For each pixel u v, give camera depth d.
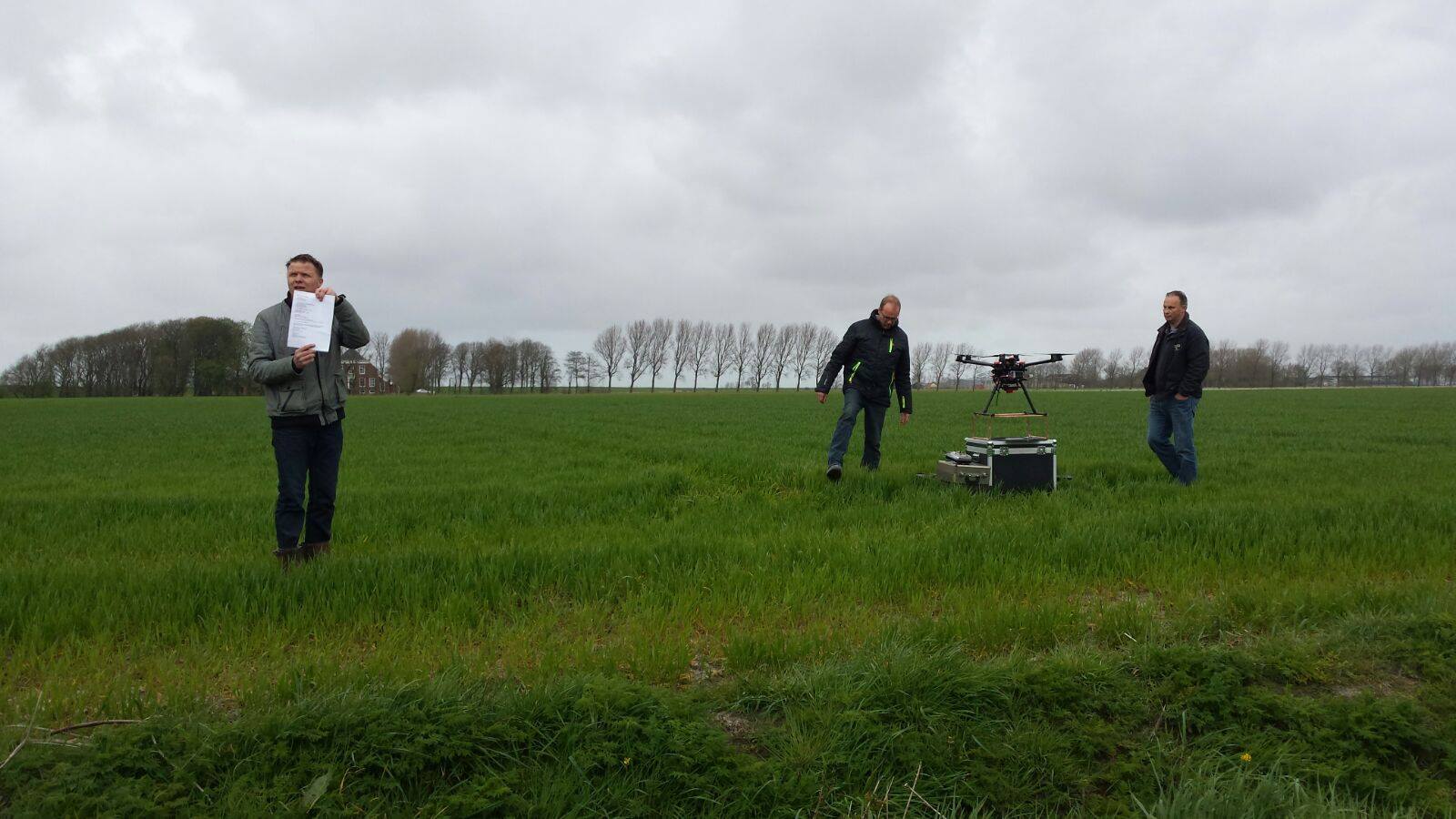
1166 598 5.20
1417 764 3.18
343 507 8.81
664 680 3.84
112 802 2.74
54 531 7.67
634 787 2.94
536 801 2.85
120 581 5.14
